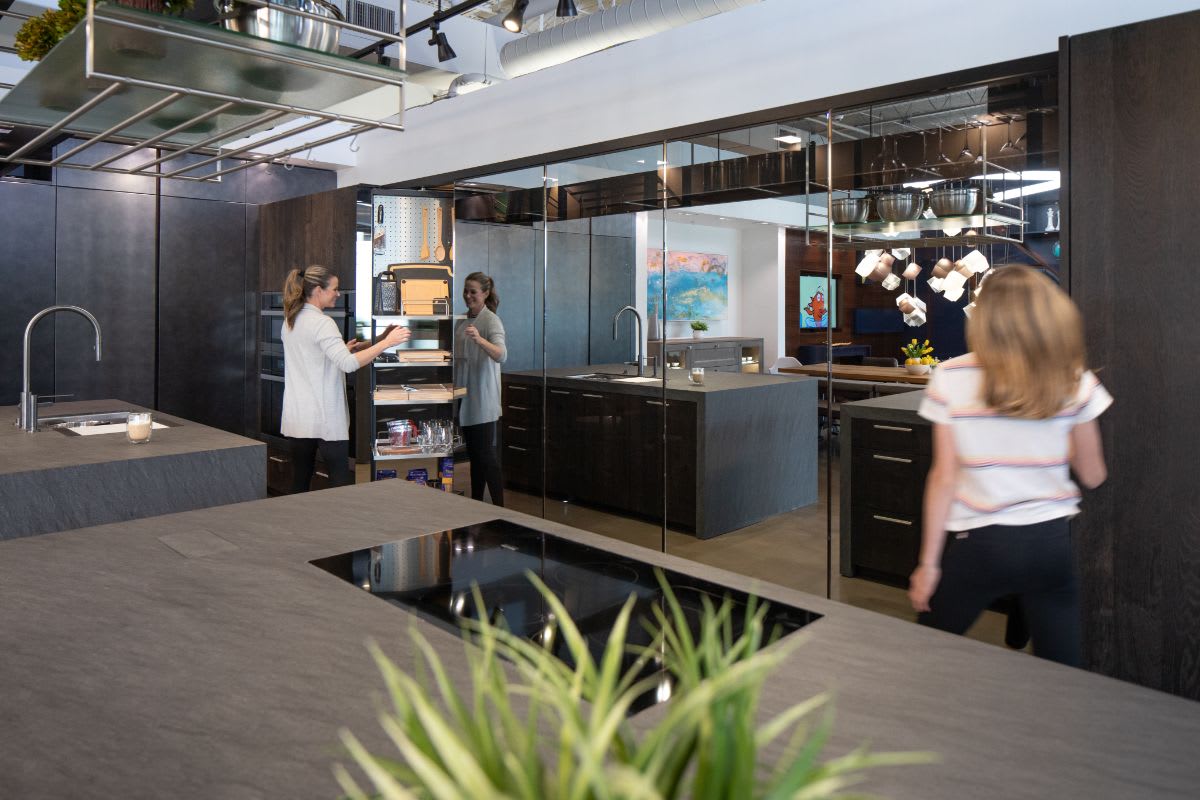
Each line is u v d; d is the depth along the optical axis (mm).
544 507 4805
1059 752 914
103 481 2834
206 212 6184
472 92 5195
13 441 3234
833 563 3502
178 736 956
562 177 4621
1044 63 2840
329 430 4375
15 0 4258
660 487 4203
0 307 5371
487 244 5074
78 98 2281
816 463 3541
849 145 3373
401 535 1854
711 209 3896
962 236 3031
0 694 1065
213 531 1885
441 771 417
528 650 489
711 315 3910
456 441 5254
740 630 1266
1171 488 2379
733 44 3834
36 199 5473
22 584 1506
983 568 1860
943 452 1917
